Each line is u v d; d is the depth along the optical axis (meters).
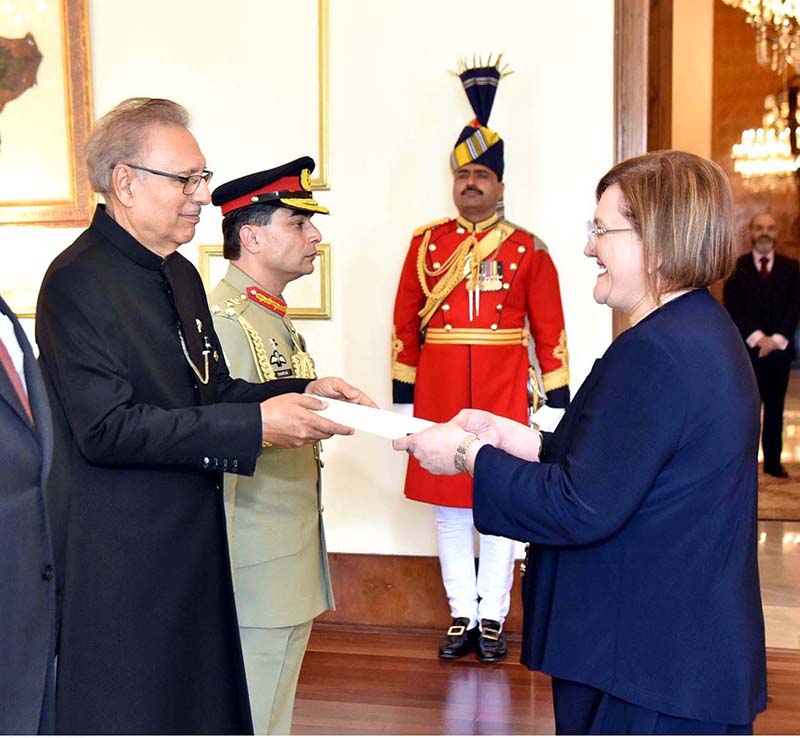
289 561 1.96
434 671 3.06
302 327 3.54
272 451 1.95
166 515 1.58
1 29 3.59
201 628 1.63
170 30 3.53
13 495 1.29
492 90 3.10
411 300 3.25
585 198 3.31
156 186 1.61
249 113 3.49
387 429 1.60
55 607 1.40
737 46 7.03
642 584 1.31
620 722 1.33
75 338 1.50
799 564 4.26
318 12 3.40
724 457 1.29
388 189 3.43
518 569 3.34
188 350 1.69
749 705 1.28
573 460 1.34
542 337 3.14
